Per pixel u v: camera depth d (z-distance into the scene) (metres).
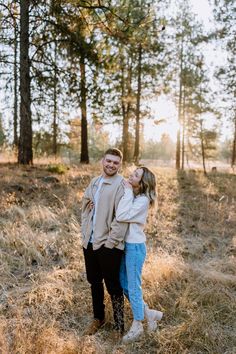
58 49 13.16
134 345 3.64
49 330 3.61
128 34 12.26
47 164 14.73
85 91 13.07
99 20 12.15
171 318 4.16
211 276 4.89
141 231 3.79
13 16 12.59
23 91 12.91
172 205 8.57
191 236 6.85
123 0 11.97
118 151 3.77
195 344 3.64
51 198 8.38
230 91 20.58
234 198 9.90
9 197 8.04
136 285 3.76
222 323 4.09
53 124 17.59
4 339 3.47
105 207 3.71
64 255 5.61
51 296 4.35
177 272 5.01
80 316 4.18
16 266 5.23
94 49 12.73
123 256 3.96
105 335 3.87
